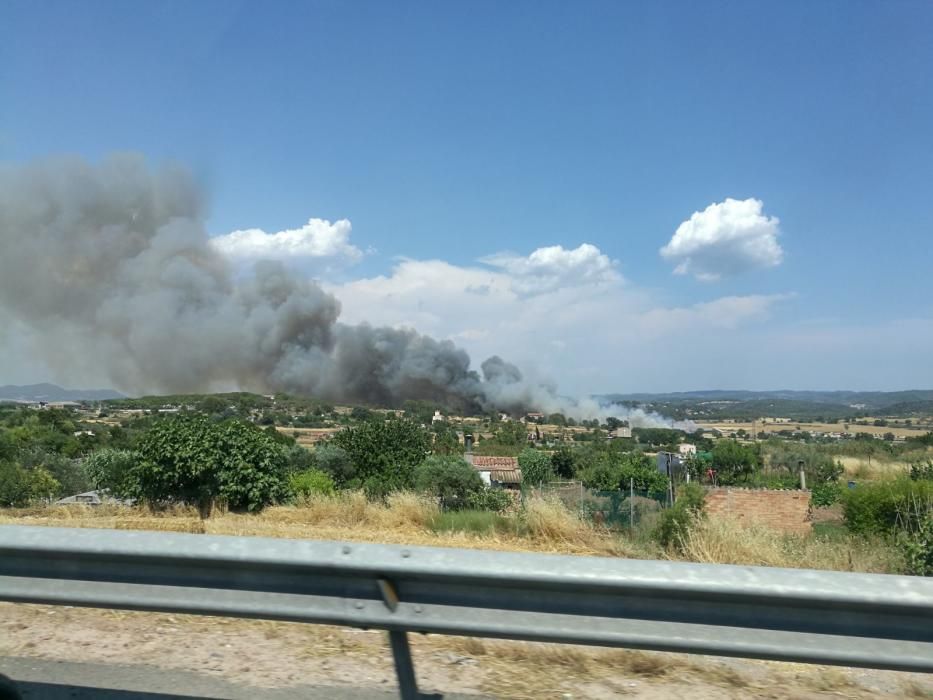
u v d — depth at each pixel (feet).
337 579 9.53
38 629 13.05
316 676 11.12
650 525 29.48
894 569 23.63
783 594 8.48
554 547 27.17
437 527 32.09
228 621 13.55
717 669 11.62
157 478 40.96
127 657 11.82
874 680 11.51
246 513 40.98
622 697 10.50
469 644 12.39
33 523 32.01
